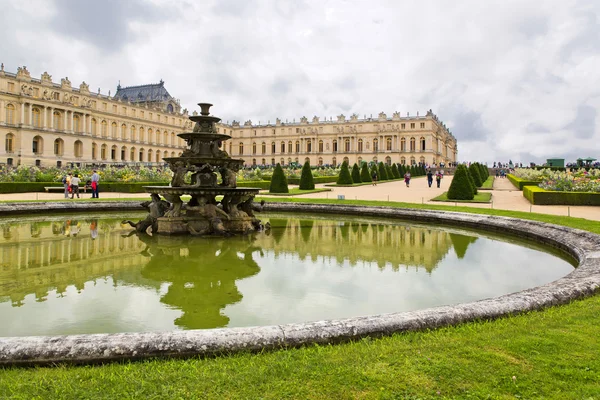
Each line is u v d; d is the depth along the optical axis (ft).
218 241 54.29
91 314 26.61
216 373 16.05
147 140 390.42
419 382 15.30
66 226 66.49
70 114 312.29
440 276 36.83
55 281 34.24
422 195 125.29
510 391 14.69
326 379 15.57
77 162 315.17
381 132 442.91
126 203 88.79
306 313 27.02
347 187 174.40
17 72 283.59
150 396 14.66
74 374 16.42
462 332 19.85
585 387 14.73
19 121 281.13
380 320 20.25
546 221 57.26
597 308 22.89
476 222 65.72
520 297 23.44
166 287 32.83
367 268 39.70
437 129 464.65
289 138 480.64
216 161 62.23
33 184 132.77
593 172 163.94
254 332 18.84
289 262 42.01
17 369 16.97
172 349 17.84
